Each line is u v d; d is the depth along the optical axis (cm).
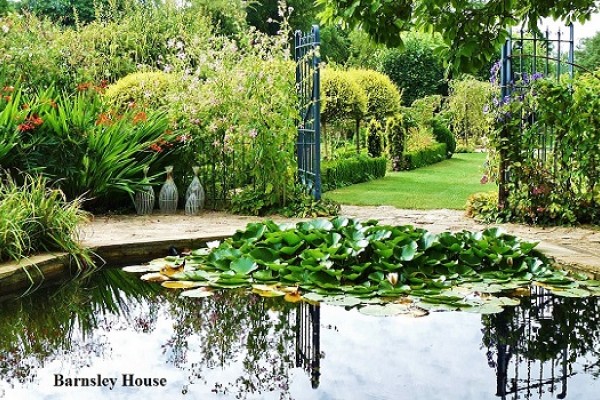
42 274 408
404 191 932
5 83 739
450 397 237
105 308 360
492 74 659
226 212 703
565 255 441
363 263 407
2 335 319
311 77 714
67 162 638
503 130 640
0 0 1714
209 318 341
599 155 612
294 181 729
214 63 714
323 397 238
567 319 335
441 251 417
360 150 1327
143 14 1398
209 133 715
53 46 855
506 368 270
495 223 632
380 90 1358
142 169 673
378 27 449
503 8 443
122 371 269
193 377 261
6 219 416
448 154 1684
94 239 494
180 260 443
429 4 433
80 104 660
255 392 243
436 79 2266
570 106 614
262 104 683
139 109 736
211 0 1554
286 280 393
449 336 308
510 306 355
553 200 622
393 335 309
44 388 250
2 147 591
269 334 315
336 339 305
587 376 264
